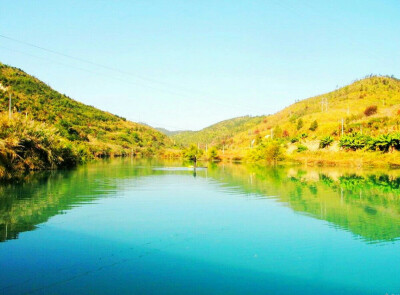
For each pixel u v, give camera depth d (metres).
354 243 11.38
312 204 18.22
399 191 23.17
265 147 70.38
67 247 10.80
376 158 55.56
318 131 102.81
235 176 35.41
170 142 185.50
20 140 31.88
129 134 148.38
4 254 10.09
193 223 13.95
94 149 89.88
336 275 8.81
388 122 83.62
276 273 8.95
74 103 156.88
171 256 10.11
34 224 13.57
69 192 21.91
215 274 8.84
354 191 23.17
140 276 8.64
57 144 41.88
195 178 32.94
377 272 9.05
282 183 28.27
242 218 14.88
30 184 25.55
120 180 30.02
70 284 8.12
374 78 194.38
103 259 9.78
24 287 7.93
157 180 30.56
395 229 13.09
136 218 14.73
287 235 12.29
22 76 138.62
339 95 179.12
